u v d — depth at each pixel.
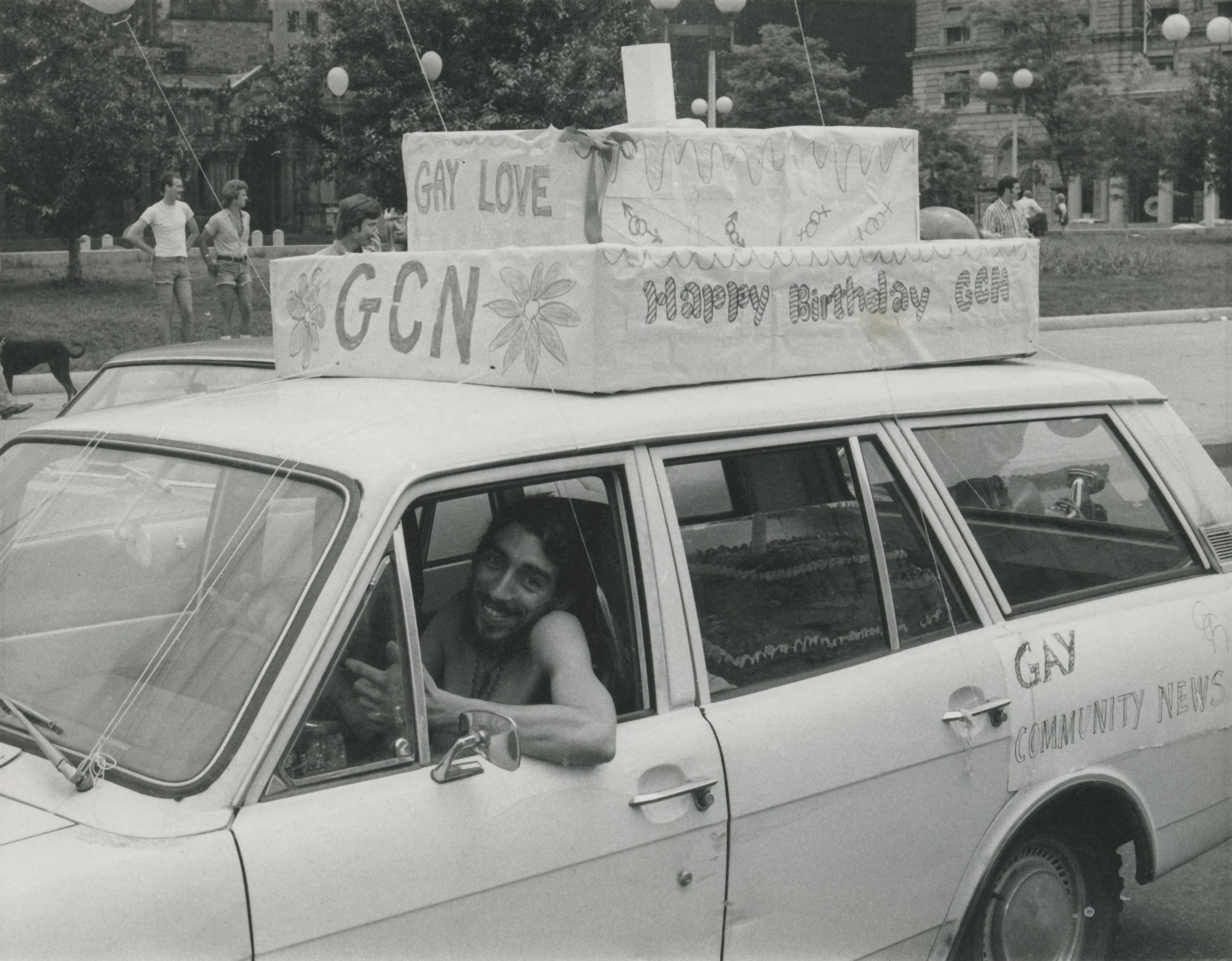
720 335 3.09
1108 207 63.50
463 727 2.38
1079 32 47.84
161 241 15.10
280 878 2.21
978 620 3.28
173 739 2.34
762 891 2.80
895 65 67.38
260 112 29.11
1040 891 3.48
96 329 21.59
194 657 2.45
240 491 2.61
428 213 3.70
